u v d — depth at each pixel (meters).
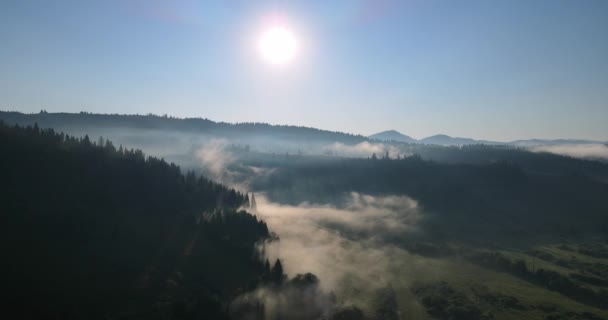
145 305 98.62
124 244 126.19
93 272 108.12
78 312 91.19
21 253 105.81
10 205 124.88
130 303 98.69
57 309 89.88
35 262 104.31
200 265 126.06
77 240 119.75
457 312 114.31
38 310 87.88
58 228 120.44
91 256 114.94
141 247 127.62
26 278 97.25
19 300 89.38
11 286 93.00
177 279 114.25
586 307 121.56
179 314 95.56
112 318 91.31
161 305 99.06
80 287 100.50
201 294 106.56
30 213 123.94
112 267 112.50
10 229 113.69
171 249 131.25
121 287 104.50
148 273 113.69
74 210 133.12
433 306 120.38
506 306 119.31
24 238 112.00
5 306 86.50
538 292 133.75
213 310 100.25
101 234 127.44
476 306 118.50
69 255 112.12
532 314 114.31
